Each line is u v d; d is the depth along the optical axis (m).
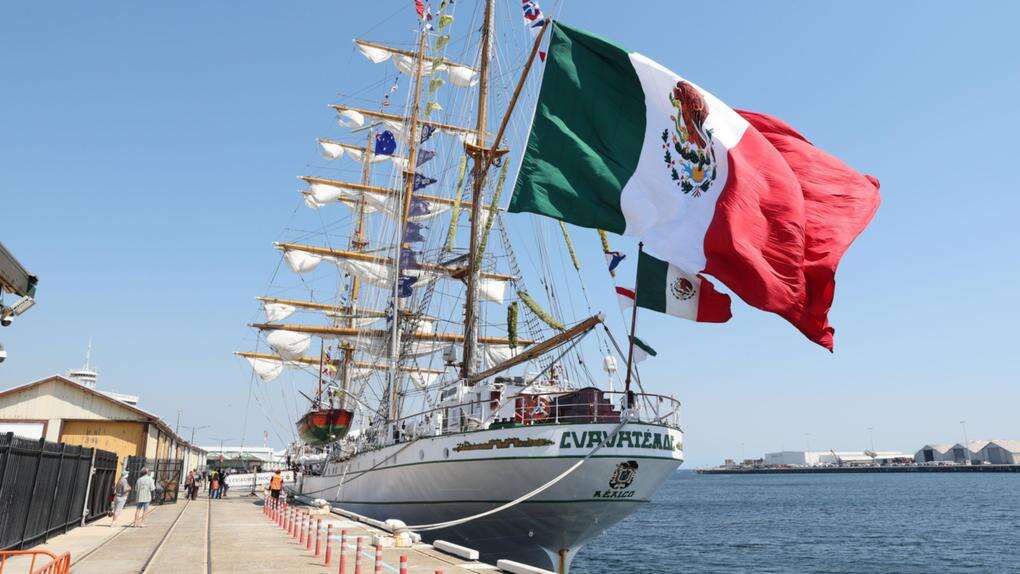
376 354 45.56
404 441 27.03
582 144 19.45
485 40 34.59
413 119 48.22
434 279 37.22
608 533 68.19
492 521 24.08
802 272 17.73
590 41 20.22
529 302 28.52
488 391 25.70
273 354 60.38
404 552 18.92
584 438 21.50
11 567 16.02
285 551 18.92
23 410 36.56
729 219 17.61
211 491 49.09
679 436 23.98
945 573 42.69
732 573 42.38
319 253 56.66
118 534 23.02
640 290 19.38
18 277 13.65
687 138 19.05
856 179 19.89
